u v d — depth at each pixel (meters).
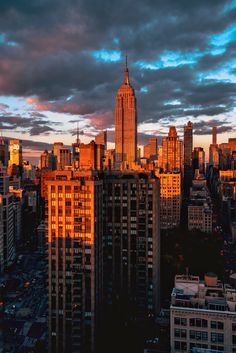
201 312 92.69
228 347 90.19
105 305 152.62
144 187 150.75
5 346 160.62
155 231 151.62
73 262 130.62
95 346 130.00
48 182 132.00
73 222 130.50
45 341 157.38
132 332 143.75
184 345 93.88
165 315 139.62
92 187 128.88
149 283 151.62
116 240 154.12
